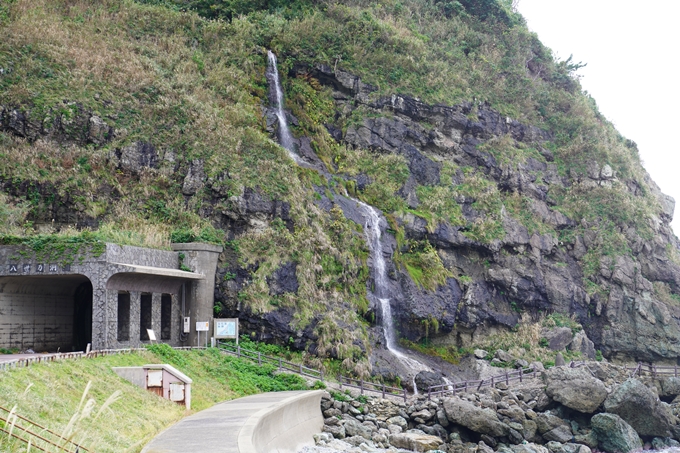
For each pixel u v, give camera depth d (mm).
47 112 49812
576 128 78875
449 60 78438
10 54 51875
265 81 64750
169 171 50812
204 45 66375
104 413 23844
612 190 73375
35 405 21297
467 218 64312
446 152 69625
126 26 63531
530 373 47562
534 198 70938
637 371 49094
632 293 67188
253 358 41594
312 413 36094
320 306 47469
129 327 38094
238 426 23953
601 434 40250
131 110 53000
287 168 52812
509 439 39000
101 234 40094
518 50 87062
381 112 67812
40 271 37000
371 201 60250
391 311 54031
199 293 43688
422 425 39094
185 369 36406
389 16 80000
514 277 62562
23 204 45625
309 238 49656
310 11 73875
